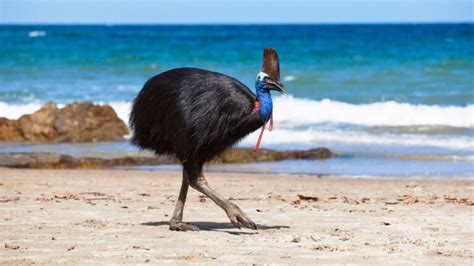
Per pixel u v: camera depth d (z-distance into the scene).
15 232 11.45
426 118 30.59
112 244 10.60
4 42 73.06
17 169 21.55
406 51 55.69
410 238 11.25
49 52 59.03
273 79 10.97
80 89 40.12
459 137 26.94
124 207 14.05
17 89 40.03
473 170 21.41
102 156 23.72
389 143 26.11
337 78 42.62
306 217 13.08
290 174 20.89
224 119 10.91
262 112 10.95
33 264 9.42
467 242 11.02
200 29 126.88
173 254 10.00
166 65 51.59
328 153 23.98
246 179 19.48
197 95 10.95
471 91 37.41
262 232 11.63
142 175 20.17
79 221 12.42
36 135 27.38
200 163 11.22
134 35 92.19
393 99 35.22
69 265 9.38
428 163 22.64
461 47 58.00
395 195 16.45
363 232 11.67
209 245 10.59
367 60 50.53
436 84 40.00
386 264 9.59
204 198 15.61
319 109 32.19
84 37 85.69
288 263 9.55
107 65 51.28
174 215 11.70
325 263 9.59
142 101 11.40
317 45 63.25
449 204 14.82
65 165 22.31
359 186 18.12
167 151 11.60
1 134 27.52
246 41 72.00
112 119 28.20
